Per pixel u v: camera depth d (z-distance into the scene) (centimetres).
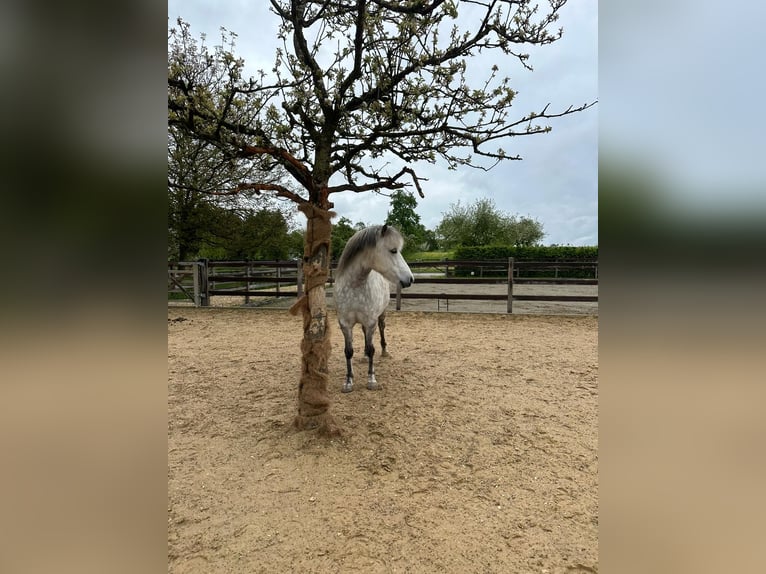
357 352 541
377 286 381
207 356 535
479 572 169
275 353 550
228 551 181
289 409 344
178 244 1199
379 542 186
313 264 286
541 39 238
